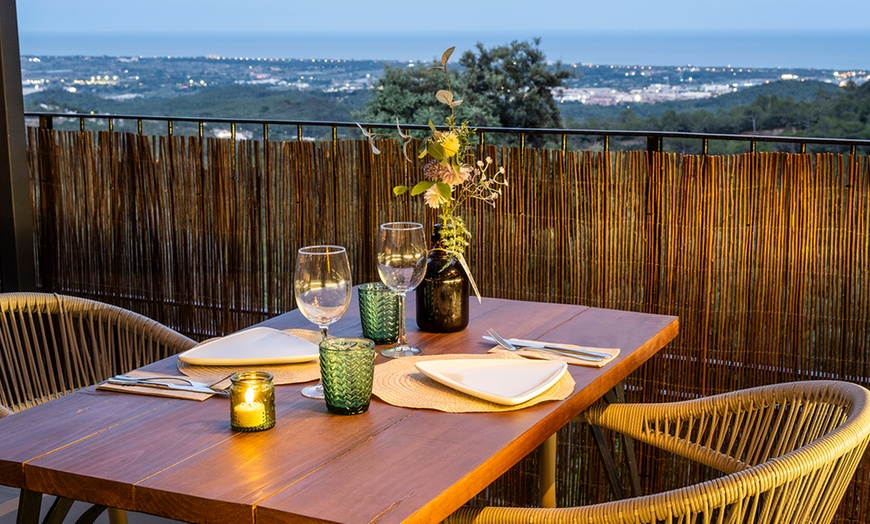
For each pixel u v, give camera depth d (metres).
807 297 2.95
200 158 3.83
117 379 1.77
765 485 1.41
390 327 2.02
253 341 1.98
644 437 2.10
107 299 4.13
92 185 4.04
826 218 2.88
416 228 1.93
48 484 1.39
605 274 3.22
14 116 3.80
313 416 1.59
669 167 3.07
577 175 3.21
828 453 1.45
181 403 1.66
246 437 1.50
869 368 2.89
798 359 2.99
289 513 1.23
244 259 3.84
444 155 1.98
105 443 1.48
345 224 3.64
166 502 1.31
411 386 1.73
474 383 1.72
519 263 3.35
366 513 1.22
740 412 1.98
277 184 3.72
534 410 1.62
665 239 3.11
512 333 2.13
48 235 4.16
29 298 2.42
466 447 1.45
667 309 3.14
